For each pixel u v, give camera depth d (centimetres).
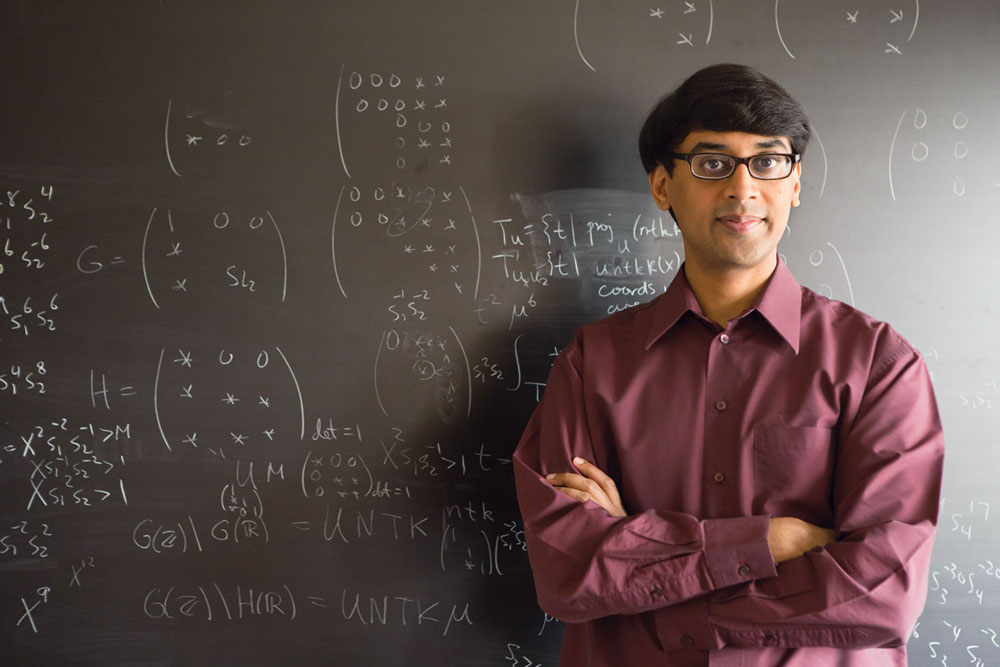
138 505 142
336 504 143
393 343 143
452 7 144
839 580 98
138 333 142
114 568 142
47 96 141
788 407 113
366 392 143
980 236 147
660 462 116
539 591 111
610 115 145
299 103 143
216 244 142
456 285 144
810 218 146
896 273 146
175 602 142
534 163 144
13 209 141
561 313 145
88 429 142
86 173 142
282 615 143
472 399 144
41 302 141
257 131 143
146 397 142
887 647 102
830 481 113
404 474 143
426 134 144
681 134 114
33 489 141
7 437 141
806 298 121
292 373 143
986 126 147
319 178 143
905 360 112
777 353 116
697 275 122
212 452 142
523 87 144
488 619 144
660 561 104
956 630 145
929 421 111
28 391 141
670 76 145
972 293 146
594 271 145
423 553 143
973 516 145
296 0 143
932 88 147
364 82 143
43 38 141
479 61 144
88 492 142
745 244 111
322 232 143
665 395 118
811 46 146
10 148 141
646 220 145
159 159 142
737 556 102
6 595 141
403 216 143
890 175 146
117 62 142
